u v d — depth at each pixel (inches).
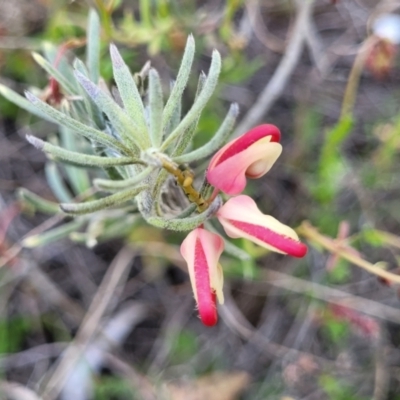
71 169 4.7
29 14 6.4
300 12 5.8
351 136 7.0
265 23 7.2
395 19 5.6
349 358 6.1
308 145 6.6
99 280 6.8
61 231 4.5
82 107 3.4
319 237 4.3
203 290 2.4
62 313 6.7
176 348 6.4
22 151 6.8
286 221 6.4
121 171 3.1
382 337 6.2
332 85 7.1
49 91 3.8
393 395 6.1
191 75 5.9
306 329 6.1
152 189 2.5
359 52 5.5
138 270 6.7
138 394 6.0
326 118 7.0
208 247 2.5
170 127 2.9
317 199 6.1
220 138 2.3
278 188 6.6
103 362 6.3
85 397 6.1
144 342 6.7
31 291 6.6
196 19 5.4
